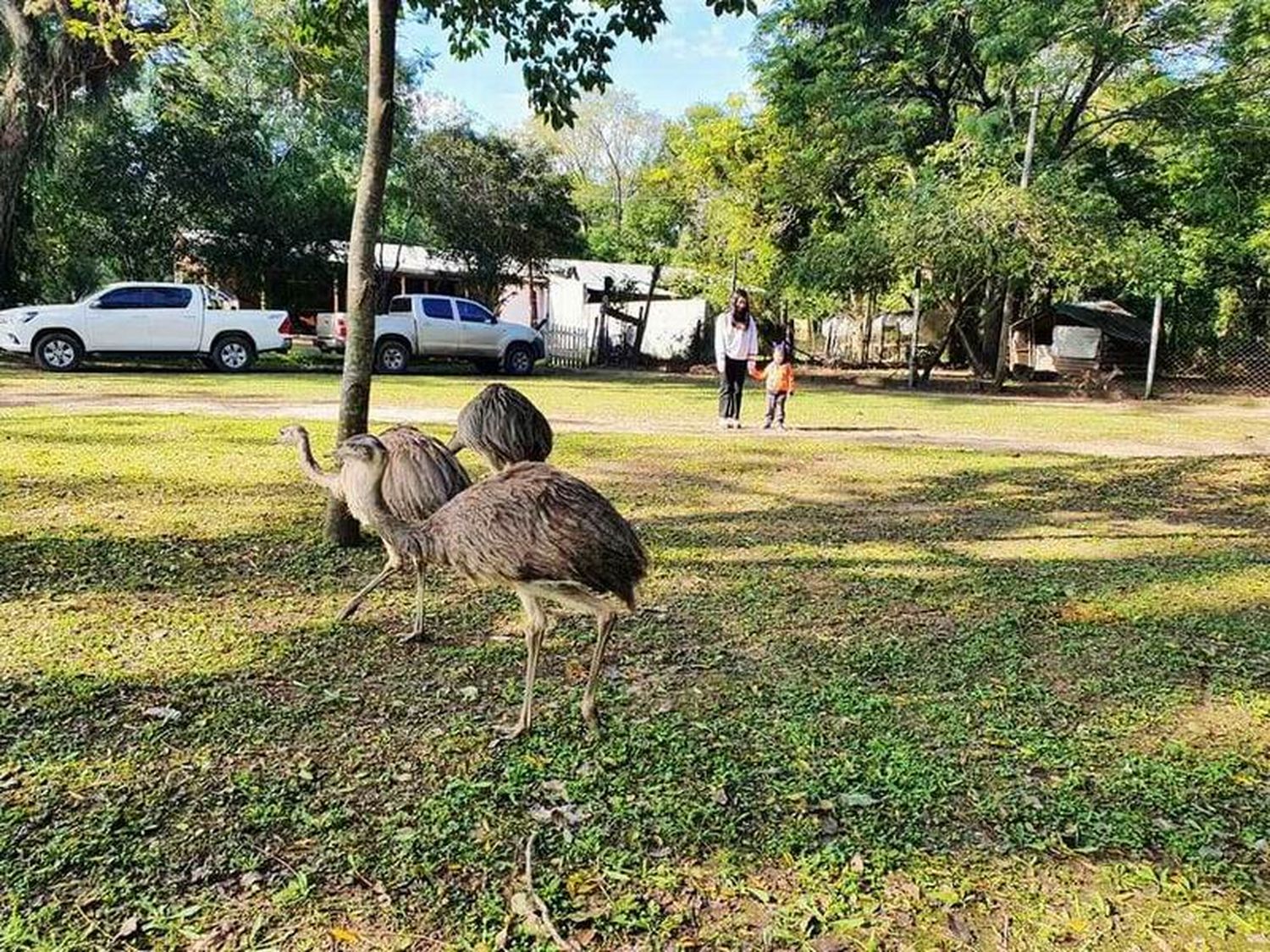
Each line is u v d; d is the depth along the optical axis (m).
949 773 3.25
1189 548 6.60
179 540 5.98
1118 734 3.61
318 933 2.37
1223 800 3.13
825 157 24.78
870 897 2.58
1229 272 24.00
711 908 2.52
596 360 27.47
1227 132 20.81
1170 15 20.20
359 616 4.72
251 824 2.83
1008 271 19.92
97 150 22.67
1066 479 9.23
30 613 4.59
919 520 7.41
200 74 22.39
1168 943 2.42
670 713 3.71
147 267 24.11
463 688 3.90
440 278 30.66
